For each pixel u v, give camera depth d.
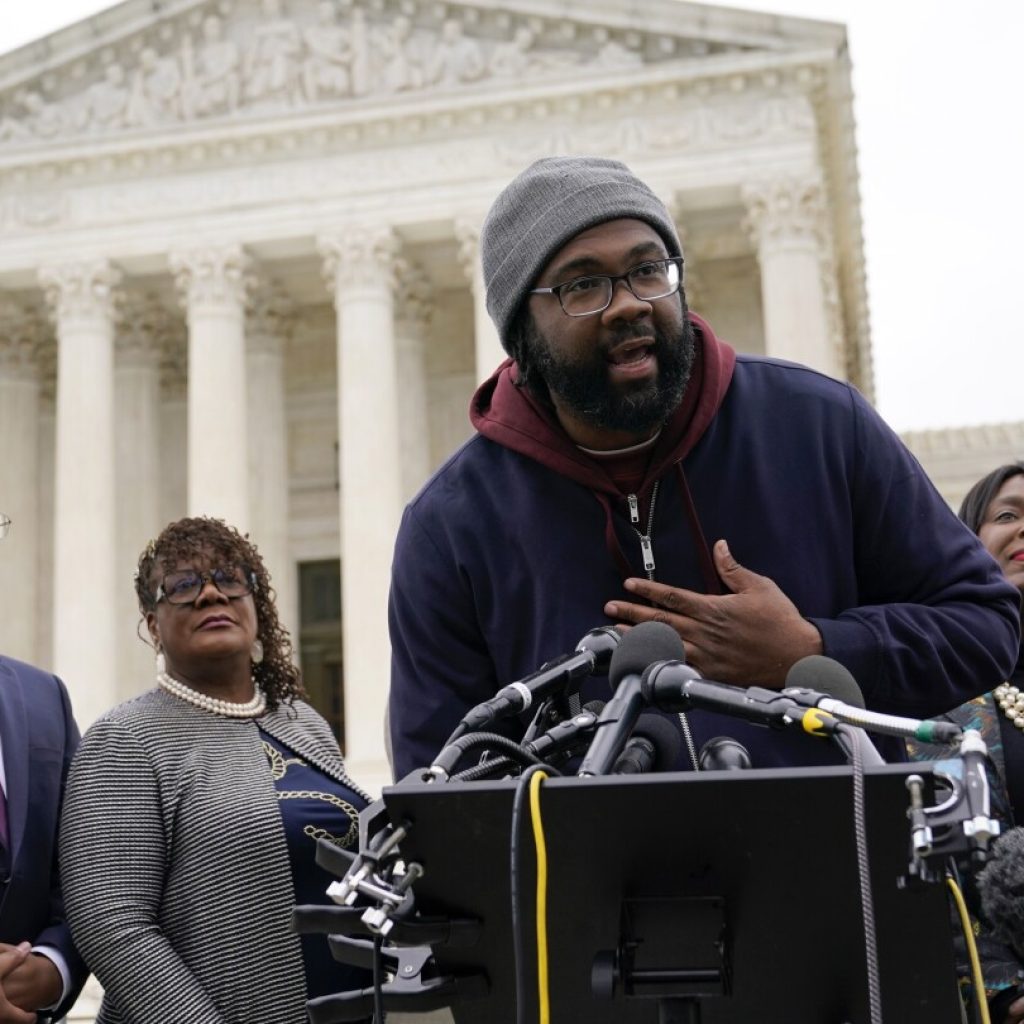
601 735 3.29
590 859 2.98
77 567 41.31
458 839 3.03
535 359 4.30
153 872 6.00
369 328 41.38
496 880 3.09
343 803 6.31
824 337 39.28
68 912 5.96
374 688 38.97
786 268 39.44
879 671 4.12
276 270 44.78
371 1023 5.64
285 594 44.44
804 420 4.53
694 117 40.62
